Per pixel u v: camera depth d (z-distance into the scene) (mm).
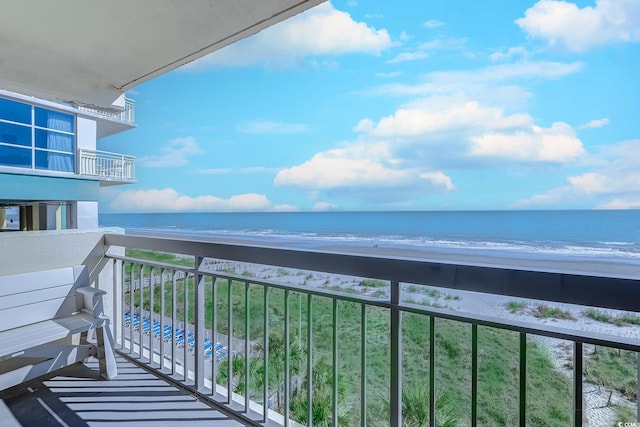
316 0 1410
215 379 1973
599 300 930
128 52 1857
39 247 2373
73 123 9273
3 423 1745
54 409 1866
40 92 2141
